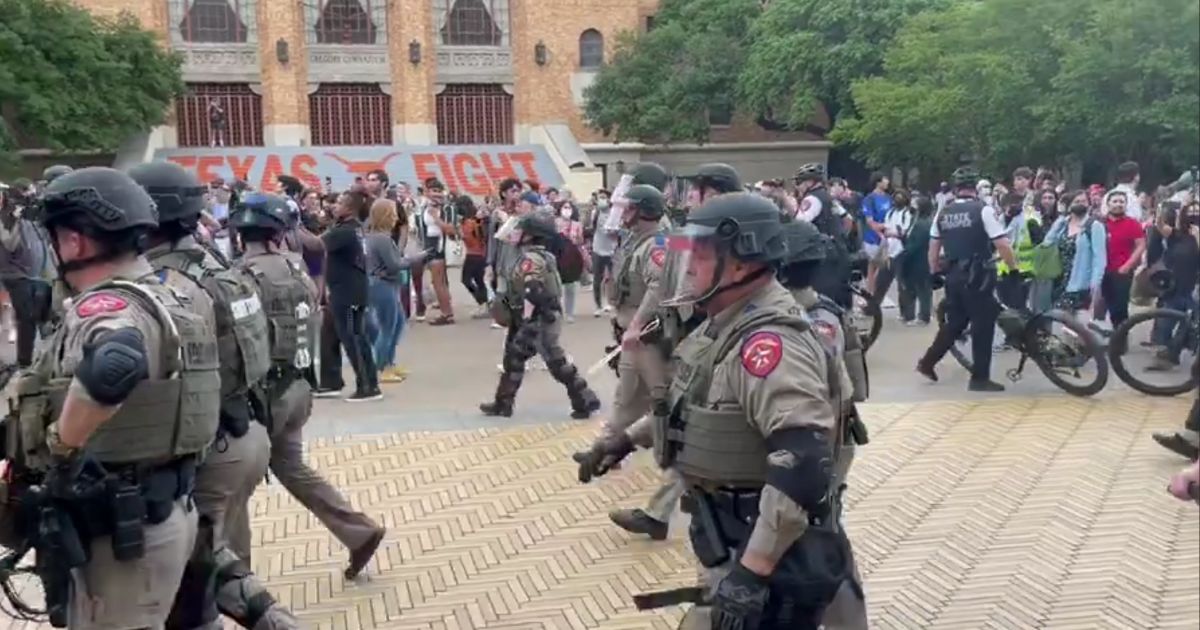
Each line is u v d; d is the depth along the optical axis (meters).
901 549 5.74
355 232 9.50
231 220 5.23
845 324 4.35
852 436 3.56
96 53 28.59
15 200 9.68
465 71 37.72
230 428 3.96
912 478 6.98
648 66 35.56
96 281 3.27
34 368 3.13
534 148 36.94
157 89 31.12
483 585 5.38
